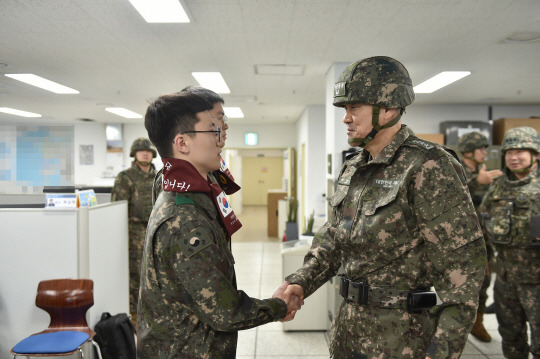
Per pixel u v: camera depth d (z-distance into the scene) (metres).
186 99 0.99
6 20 2.96
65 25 3.07
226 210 1.07
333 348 1.25
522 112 6.86
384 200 1.10
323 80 5.06
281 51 3.77
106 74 4.66
